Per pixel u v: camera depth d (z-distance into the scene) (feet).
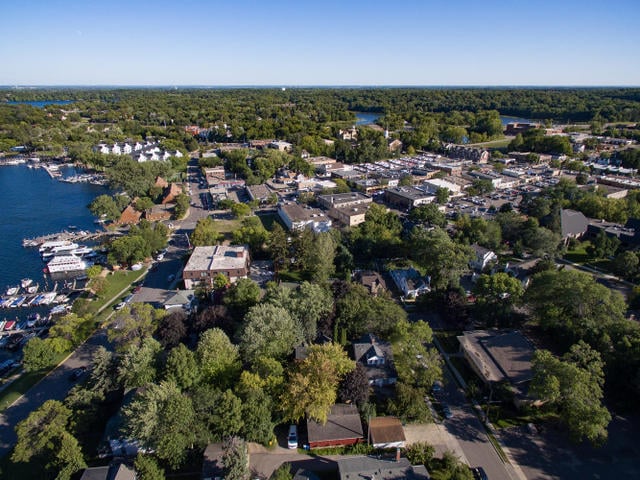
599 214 497.05
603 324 251.39
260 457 200.03
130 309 278.26
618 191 590.96
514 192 644.69
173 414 187.01
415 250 376.48
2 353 297.12
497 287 301.63
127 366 224.12
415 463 192.85
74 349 292.81
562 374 207.00
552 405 227.81
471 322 313.32
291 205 554.46
